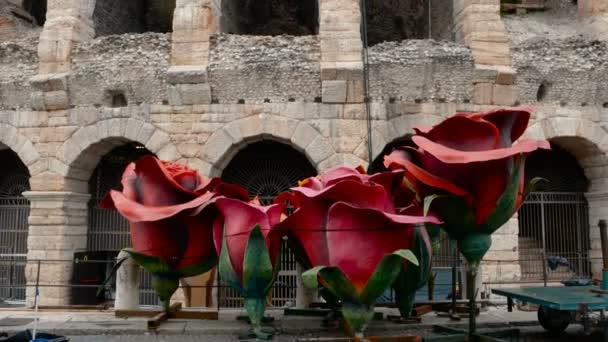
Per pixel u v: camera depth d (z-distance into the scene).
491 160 6.80
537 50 16.08
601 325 8.16
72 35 16.19
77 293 15.29
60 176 15.73
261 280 7.68
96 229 17.34
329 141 15.01
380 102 15.16
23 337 7.49
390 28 24.36
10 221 17.84
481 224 7.14
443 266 15.89
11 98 16.20
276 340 7.92
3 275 17.36
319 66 15.16
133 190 8.33
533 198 17.45
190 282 13.03
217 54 15.42
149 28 24.30
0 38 19.36
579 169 17.75
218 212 8.43
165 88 15.40
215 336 8.33
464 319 9.76
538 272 16.97
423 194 7.31
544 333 9.05
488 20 15.78
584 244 17.17
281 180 17.20
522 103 15.81
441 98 15.30
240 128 15.17
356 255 6.66
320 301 11.09
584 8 18.48
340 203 6.64
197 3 15.67
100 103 15.80
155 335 8.47
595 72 16.02
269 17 25.20
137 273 10.87
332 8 15.37
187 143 15.26
